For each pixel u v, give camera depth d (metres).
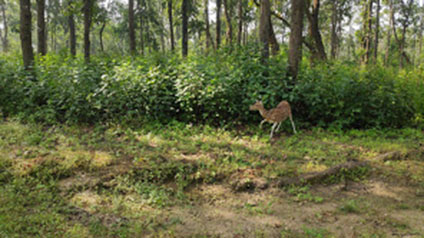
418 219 4.08
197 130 7.48
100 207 4.21
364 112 8.26
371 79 8.48
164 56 9.77
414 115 9.11
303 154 6.18
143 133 7.21
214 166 5.38
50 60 9.94
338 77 8.47
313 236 3.70
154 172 5.06
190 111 8.01
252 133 7.56
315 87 8.10
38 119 7.96
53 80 8.38
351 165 5.50
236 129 7.80
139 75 8.07
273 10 15.09
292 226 3.94
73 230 3.63
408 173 5.38
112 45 44.50
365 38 22.12
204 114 7.82
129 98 7.89
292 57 8.65
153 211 4.21
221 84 7.73
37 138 6.51
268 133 7.59
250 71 8.29
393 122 8.46
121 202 4.38
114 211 4.13
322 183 5.10
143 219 4.02
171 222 3.98
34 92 8.25
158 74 8.14
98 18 23.64
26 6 9.75
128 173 5.00
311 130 7.95
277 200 4.59
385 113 8.34
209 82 7.93
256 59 8.23
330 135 7.50
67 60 9.88
